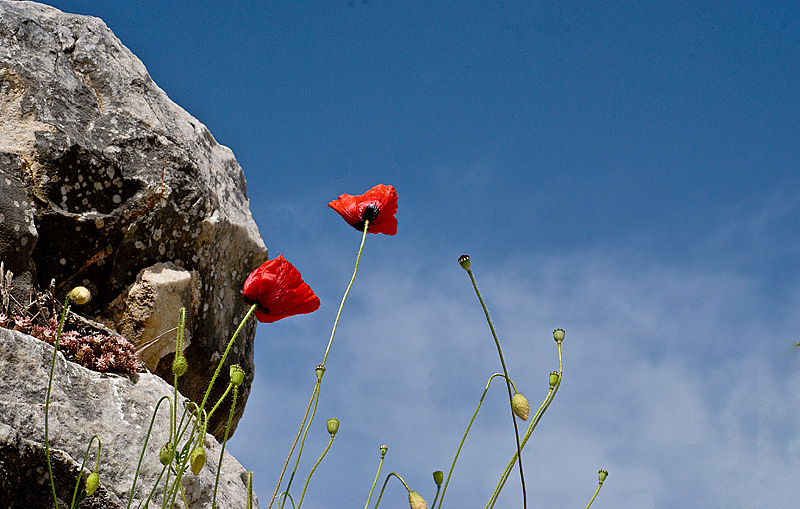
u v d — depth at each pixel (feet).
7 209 5.40
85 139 5.80
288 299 4.39
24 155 5.57
